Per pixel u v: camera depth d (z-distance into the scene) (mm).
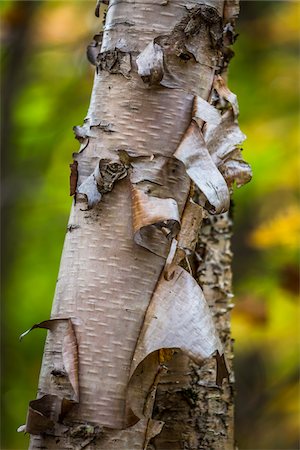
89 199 2641
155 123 2664
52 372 2623
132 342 2619
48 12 6703
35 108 7566
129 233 2641
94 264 2641
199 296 2615
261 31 6832
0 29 6613
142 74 2646
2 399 7137
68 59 7500
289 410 5938
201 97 2703
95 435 2602
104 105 2686
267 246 4734
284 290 5156
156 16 2689
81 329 2629
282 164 5824
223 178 2641
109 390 2611
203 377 3074
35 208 7852
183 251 2639
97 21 6668
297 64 6922
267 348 6246
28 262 8320
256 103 6668
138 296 2629
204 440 3055
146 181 2645
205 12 2697
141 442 2627
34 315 8258
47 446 2617
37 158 7629
